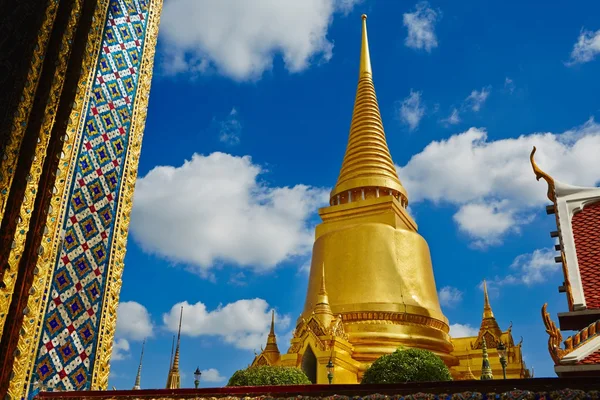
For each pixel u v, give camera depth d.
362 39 53.91
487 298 39.00
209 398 6.45
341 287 37.09
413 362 23.62
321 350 31.55
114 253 8.04
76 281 7.39
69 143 7.48
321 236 40.84
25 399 6.50
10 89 7.52
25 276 6.76
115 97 8.66
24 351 6.47
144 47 9.49
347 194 43.53
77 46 8.01
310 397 6.01
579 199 10.95
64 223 7.39
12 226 6.79
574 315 9.05
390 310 35.31
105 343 7.57
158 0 10.18
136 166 8.81
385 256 37.56
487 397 5.30
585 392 5.02
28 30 7.96
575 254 10.03
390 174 44.03
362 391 5.86
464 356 36.84
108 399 6.71
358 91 50.59
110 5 8.89
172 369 46.12
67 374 7.03
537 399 5.12
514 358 35.09
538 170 11.70
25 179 7.02
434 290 39.34
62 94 7.71
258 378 23.94
